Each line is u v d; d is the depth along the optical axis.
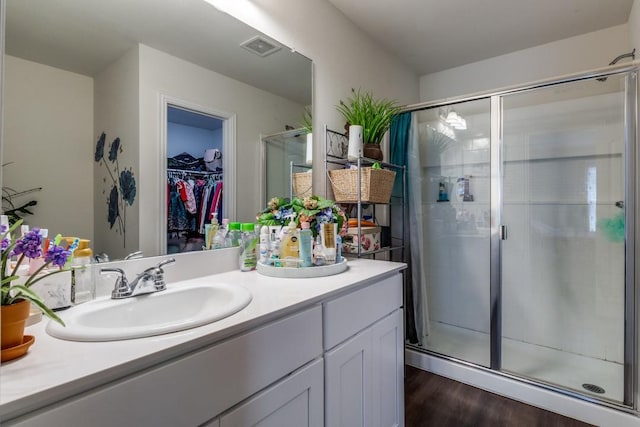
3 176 0.86
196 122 1.30
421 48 2.45
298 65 1.71
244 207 1.47
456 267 2.48
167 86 1.20
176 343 0.66
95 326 0.85
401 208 2.34
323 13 1.87
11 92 0.87
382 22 2.10
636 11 1.84
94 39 1.02
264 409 0.84
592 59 2.23
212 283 1.14
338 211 1.52
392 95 2.52
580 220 2.12
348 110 1.97
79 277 0.90
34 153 0.91
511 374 1.88
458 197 2.41
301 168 1.74
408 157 2.33
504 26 2.15
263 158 1.56
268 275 1.28
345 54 2.03
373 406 1.28
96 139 1.03
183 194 1.25
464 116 2.33
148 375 0.62
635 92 1.62
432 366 2.11
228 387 0.76
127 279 1.05
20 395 0.49
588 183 2.08
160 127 1.18
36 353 0.62
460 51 2.50
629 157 1.66
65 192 0.96
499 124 2.10
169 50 1.21
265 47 1.55
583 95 2.04
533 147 2.25
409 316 2.33
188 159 1.27
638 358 1.56
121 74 1.08
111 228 1.05
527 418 1.64
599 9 1.97
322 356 1.04
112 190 1.06
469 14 2.02
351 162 1.97
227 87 1.40
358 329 1.20
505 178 2.36
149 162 1.15
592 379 1.84
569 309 2.19
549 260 2.25
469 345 2.28
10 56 0.87
